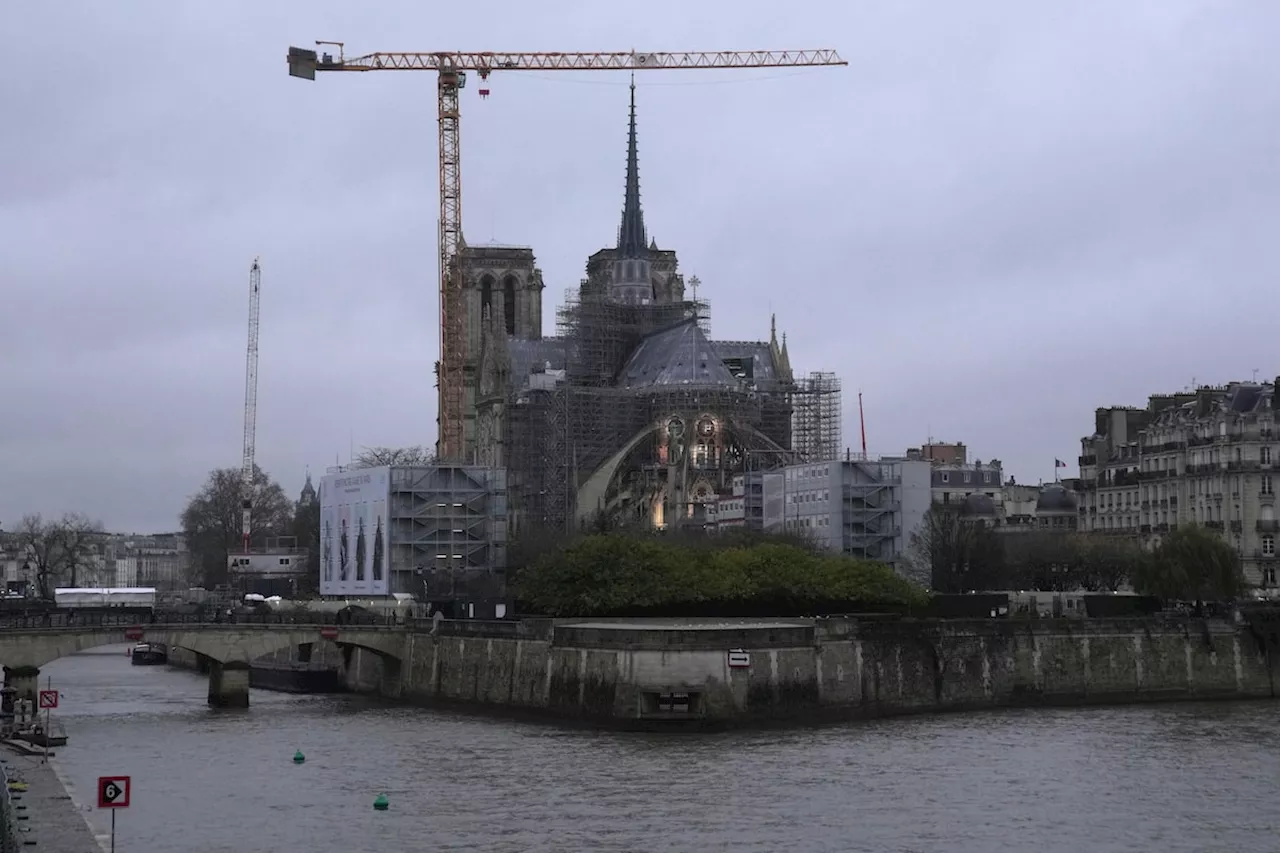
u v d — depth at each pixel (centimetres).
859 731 16762
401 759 14800
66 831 10075
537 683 18212
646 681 16850
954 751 15212
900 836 11350
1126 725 17338
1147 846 11144
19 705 17100
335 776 13838
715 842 11131
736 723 16912
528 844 11075
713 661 16888
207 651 19762
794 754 14975
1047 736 16325
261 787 13288
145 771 14150
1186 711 18900
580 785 13300
